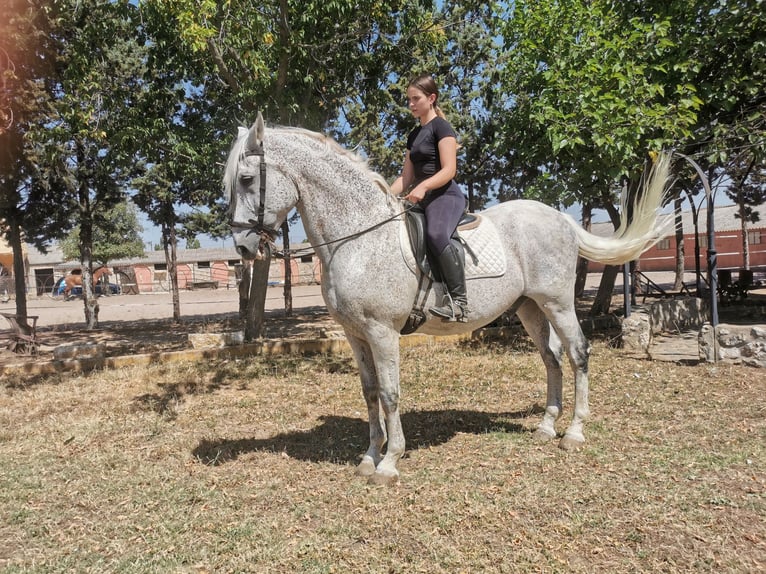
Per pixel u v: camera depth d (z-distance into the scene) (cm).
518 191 1437
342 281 397
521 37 987
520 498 370
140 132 986
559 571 287
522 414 574
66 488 422
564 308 465
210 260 4500
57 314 2362
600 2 950
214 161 1027
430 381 727
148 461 474
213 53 916
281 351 996
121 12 916
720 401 565
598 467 418
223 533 343
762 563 288
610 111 780
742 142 873
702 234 3506
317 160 397
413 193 383
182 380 791
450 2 1399
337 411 616
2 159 1239
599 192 927
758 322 1153
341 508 372
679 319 1118
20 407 670
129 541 341
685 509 344
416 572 292
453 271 397
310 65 1005
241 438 530
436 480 407
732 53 859
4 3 1030
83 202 1605
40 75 1159
